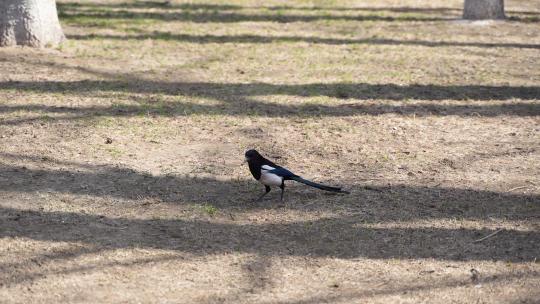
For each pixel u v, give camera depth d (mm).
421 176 12539
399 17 30219
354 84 18578
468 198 11617
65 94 16797
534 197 11680
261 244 9984
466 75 19812
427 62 21344
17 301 8352
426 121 15664
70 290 8641
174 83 18188
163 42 23281
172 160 13070
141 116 15398
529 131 15109
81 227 10352
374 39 24875
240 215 10914
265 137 14398
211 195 11641
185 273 9133
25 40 20984
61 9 29969
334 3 34469
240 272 9180
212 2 33688
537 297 8578
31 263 9258
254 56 21609
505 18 29234
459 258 9609
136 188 11789
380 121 15555
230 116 15648
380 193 11766
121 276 9016
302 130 14867
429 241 10102
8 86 17234
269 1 34594
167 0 33938
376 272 9203
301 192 11812
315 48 23078
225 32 25547
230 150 13648
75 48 21547
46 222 10477
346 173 12625
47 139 13867
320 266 9359
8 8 20750
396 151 13773
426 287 8812
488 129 15227
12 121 14789
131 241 9977
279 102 16797
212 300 8477
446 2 35875
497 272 9203
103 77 18484
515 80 19344
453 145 14195
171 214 10891
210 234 10258
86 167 12609
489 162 13281
